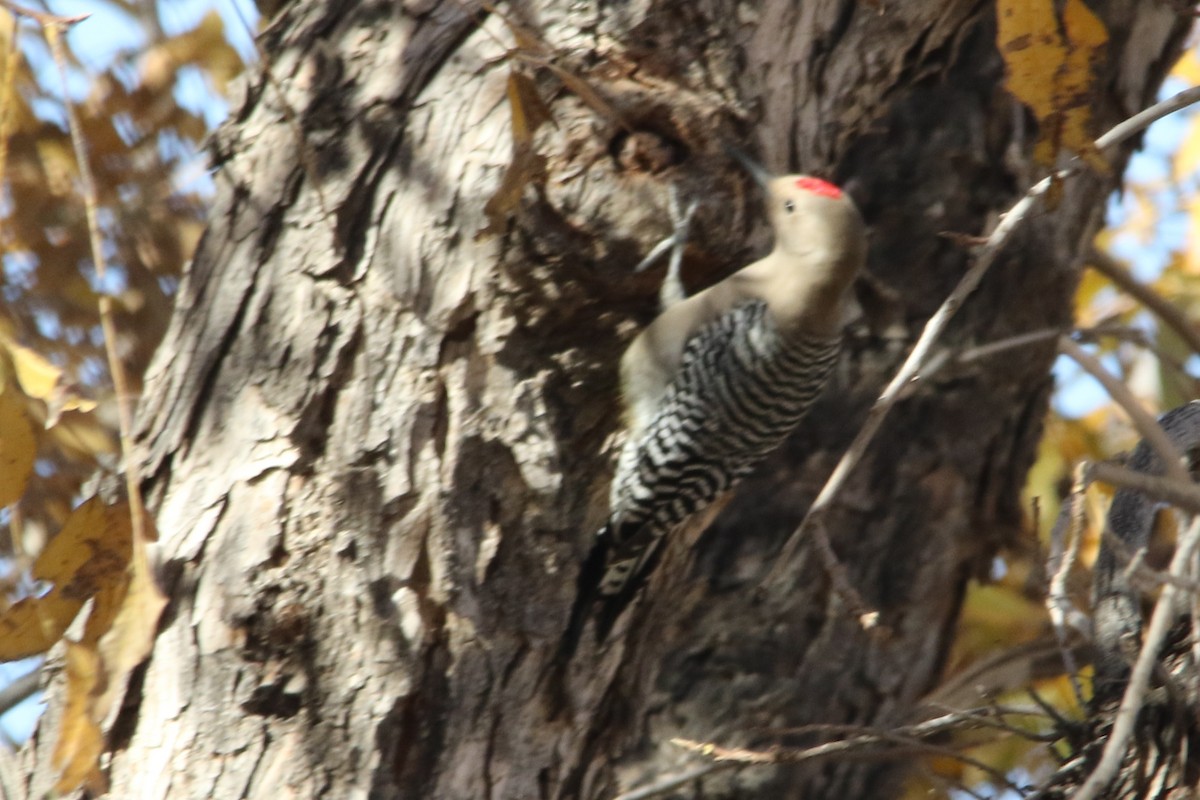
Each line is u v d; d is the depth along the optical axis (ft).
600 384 27.35
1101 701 29.78
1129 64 37.86
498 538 25.35
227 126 27.14
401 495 24.79
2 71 30.40
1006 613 40.78
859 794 39.29
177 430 25.68
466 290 25.38
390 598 24.52
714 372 31.30
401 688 24.35
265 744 24.14
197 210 36.63
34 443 23.18
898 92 34.91
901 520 39.83
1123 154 39.75
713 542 40.47
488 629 25.07
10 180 35.17
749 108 27.43
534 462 25.70
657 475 28.89
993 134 39.47
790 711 39.29
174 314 26.78
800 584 39.81
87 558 22.45
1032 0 22.66
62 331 36.24
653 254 25.91
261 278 25.89
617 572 27.40
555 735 26.03
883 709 39.63
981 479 40.34
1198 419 32.22
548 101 25.58
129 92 35.94
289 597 24.41
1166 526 33.06
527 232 25.27
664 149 25.85
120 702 24.61
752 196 27.25
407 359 25.29
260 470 24.89
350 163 25.95
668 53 26.35
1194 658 27.71
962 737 38.91
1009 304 39.37
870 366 39.75
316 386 25.17
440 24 26.32
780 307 33.09
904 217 39.42
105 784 24.53
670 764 39.09
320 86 26.48
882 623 39.75
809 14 28.60
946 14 32.17
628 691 28.22
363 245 25.68
